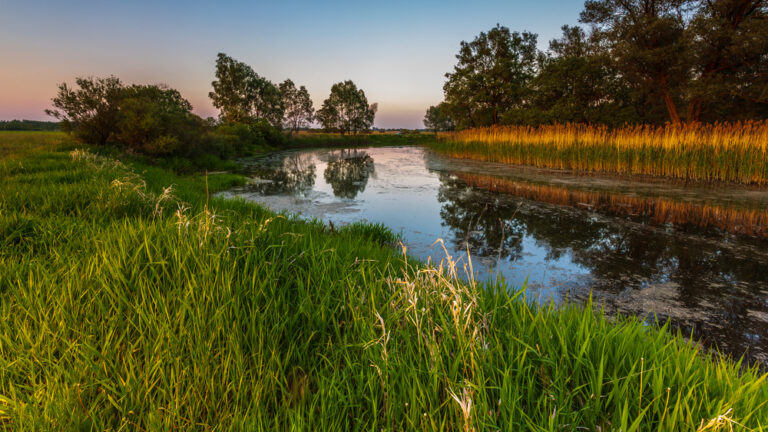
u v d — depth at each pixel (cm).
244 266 279
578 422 159
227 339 206
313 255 308
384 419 168
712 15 2123
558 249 631
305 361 210
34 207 464
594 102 2827
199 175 1622
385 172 1944
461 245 654
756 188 1197
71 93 1580
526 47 4153
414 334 218
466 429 137
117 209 484
